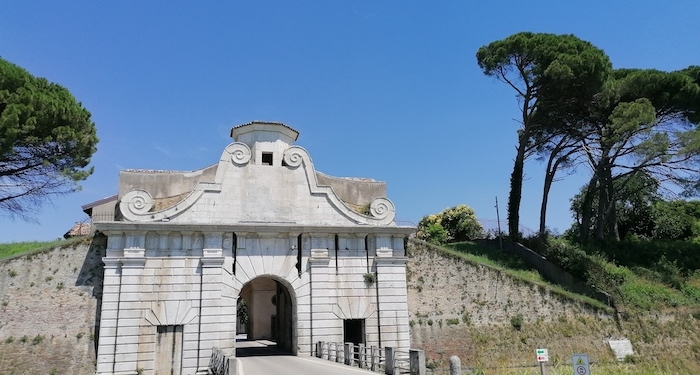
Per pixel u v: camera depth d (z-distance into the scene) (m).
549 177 48.56
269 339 53.28
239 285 29.14
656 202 55.25
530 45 43.72
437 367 31.38
